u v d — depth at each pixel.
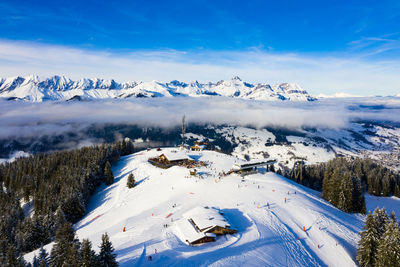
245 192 80.38
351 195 83.94
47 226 72.38
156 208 73.06
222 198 75.50
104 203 94.12
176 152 131.38
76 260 37.84
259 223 60.06
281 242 53.16
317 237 58.75
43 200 92.56
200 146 160.00
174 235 53.59
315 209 73.44
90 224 77.81
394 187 133.88
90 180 106.38
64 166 123.69
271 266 43.47
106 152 133.50
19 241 67.19
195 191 82.81
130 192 96.81
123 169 124.19
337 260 52.00
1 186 114.44
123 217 75.62
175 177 100.12
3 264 45.88
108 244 39.09
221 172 103.56
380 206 112.06
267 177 100.56
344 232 63.62
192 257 43.72
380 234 52.41
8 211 91.06
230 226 55.56
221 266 40.88
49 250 59.00
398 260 47.47
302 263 47.16
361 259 52.66
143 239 51.84
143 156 139.75
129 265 41.12
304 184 141.25
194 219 56.69
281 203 73.62
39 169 124.19
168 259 42.84
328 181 95.62
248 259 44.31
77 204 85.75
